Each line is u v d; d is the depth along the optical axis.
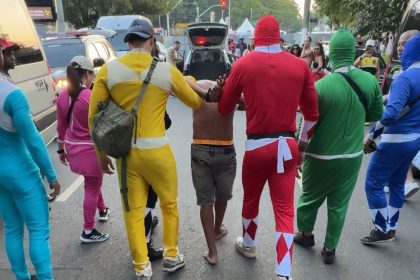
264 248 3.69
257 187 3.14
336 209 3.34
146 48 2.85
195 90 3.12
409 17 7.08
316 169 3.29
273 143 2.83
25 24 5.43
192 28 13.24
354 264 3.47
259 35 2.81
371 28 12.92
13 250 2.85
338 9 14.76
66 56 8.80
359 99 3.11
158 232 3.95
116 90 2.81
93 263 3.47
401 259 3.56
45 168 2.70
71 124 3.54
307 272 3.34
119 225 4.14
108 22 16.66
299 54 11.05
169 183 3.04
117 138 2.78
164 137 2.96
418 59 3.38
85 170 3.56
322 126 3.17
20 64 5.02
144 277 3.01
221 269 3.37
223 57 13.56
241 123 9.04
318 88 3.13
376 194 3.67
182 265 3.38
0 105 2.46
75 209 4.58
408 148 3.50
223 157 3.24
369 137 3.51
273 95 2.76
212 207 3.35
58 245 3.76
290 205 2.96
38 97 5.39
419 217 4.45
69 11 24.39
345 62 3.14
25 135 2.56
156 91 2.83
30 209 2.73
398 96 3.30
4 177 2.61
